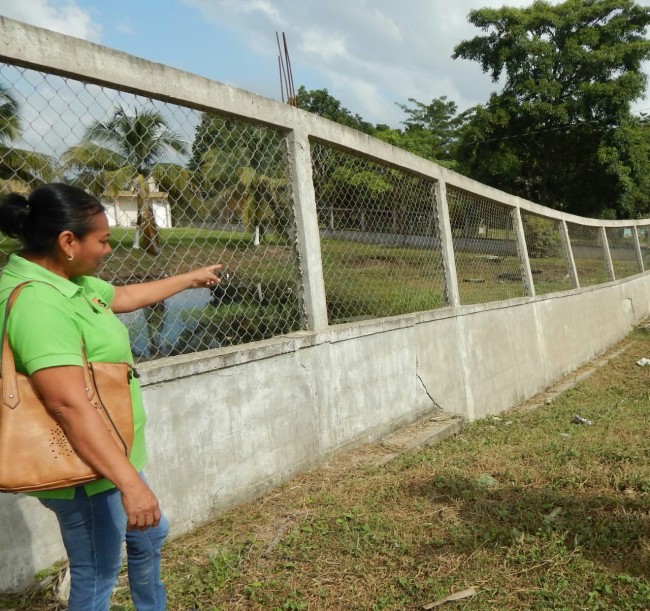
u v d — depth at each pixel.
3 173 2.77
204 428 3.54
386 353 5.23
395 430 5.30
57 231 1.81
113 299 2.33
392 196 5.62
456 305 6.50
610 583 2.78
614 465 4.29
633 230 16.88
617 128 28.98
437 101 43.88
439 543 3.20
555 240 10.75
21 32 2.74
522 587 2.80
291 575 2.95
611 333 13.13
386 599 2.74
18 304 1.74
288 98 5.61
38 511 2.83
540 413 7.01
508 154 30.41
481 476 4.18
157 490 3.28
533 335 8.62
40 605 2.67
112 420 1.82
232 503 3.71
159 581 2.24
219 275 3.87
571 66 29.12
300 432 4.26
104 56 3.06
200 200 3.69
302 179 4.35
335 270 4.91
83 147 3.05
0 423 1.69
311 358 4.36
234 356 3.72
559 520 3.39
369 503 3.75
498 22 30.11
